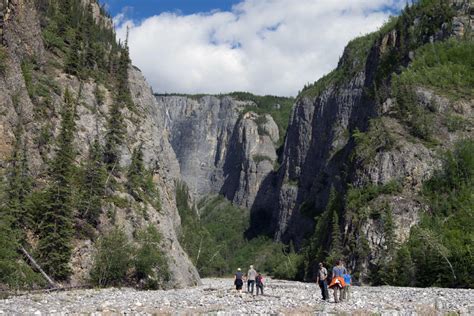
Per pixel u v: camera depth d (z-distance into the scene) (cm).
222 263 15962
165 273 6362
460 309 3022
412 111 11200
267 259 19462
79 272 5456
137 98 10275
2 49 6094
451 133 10381
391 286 7669
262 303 3472
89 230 5844
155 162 8669
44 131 6253
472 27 13688
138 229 6581
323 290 3753
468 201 8800
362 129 15288
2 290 4303
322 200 18112
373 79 16725
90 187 6131
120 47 11975
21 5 7381
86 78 8269
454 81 11950
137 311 2861
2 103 5694
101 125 7631
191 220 15762
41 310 2850
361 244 9138
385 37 17275
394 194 9612
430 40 14362
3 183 5084
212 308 3055
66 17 9688
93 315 2706
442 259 7438
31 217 5241
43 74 7469
